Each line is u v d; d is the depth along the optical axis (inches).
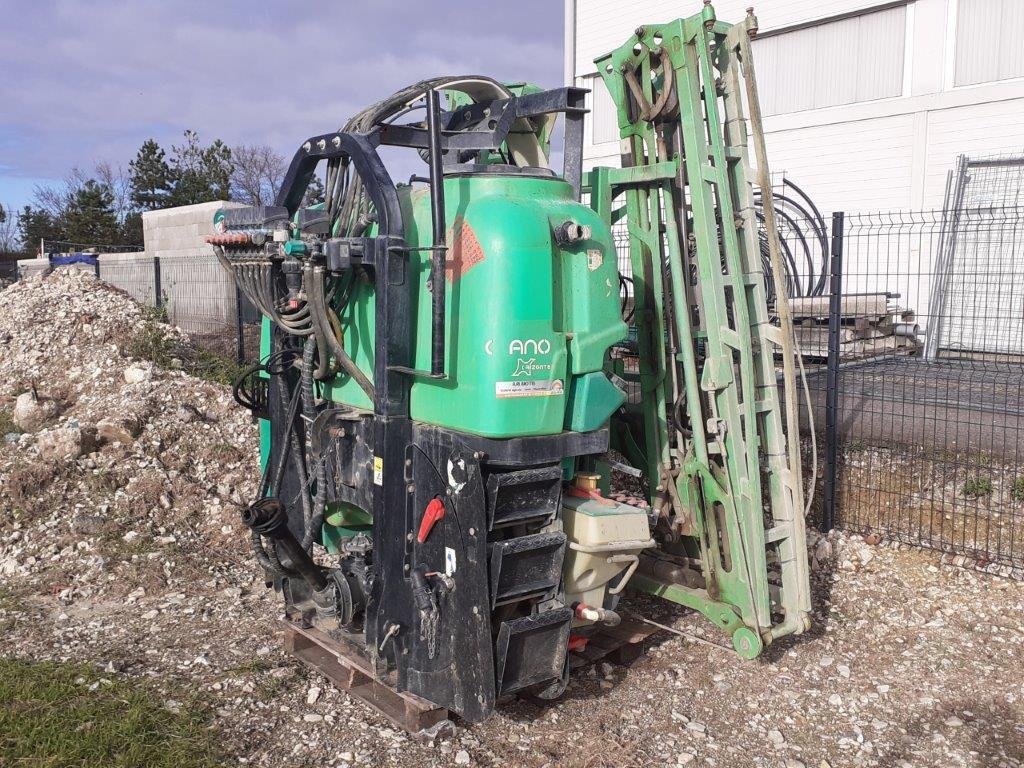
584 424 115.6
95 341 344.8
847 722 130.6
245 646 153.5
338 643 138.3
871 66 417.4
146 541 204.8
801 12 434.3
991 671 144.4
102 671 142.4
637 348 157.9
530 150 138.7
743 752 122.0
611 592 129.1
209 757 117.0
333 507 144.9
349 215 132.5
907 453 220.5
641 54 146.1
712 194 137.8
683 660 149.0
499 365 107.4
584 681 141.0
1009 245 355.9
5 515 212.4
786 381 142.1
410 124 143.5
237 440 258.8
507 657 110.5
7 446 248.1
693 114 135.7
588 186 155.5
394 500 119.3
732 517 140.0
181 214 655.8
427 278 117.6
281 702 133.1
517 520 111.5
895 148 410.0
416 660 118.8
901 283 403.9
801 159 446.9
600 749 120.3
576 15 521.3
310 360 133.7
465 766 116.0
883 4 404.8
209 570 192.5
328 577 133.3
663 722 129.3
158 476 229.3
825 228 347.6
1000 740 125.6
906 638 156.9
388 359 117.0
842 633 160.1
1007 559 176.6
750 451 137.6
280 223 131.9
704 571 146.7
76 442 236.7
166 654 150.4
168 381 295.1
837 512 205.3
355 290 130.6
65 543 202.1
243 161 1667.1
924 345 354.6
